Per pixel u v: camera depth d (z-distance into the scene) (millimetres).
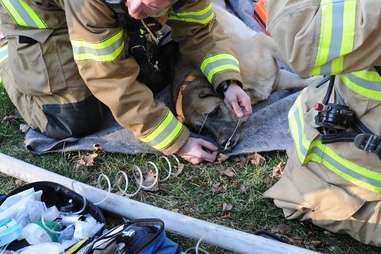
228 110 2781
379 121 1921
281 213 2463
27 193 2344
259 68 3021
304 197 2250
